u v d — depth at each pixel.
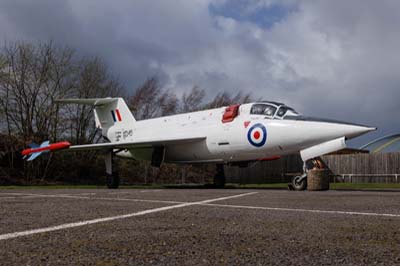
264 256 2.59
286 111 14.20
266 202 6.89
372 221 4.21
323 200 7.31
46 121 28.84
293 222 4.15
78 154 30.42
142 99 39.12
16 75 27.77
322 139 13.02
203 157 16.38
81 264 2.39
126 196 8.87
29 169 27.52
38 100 28.70
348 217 4.57
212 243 3.03
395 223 4.05
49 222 4.28
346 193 10.09
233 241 3.10
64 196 9.00
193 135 16.36
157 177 33.66
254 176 29.47
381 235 3.34
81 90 31.09
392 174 24.48
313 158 13.48
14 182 26.55
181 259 2.51
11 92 27.80
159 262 2.44
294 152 13.96
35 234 3.49
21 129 28.03
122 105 20.28
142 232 3.57
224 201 7.18
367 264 2.38
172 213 5.12
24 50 28.11
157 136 17.97
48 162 28.06
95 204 6.60
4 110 27.48
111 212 5.28
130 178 32.91
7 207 6.09
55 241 3.14
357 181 25.84
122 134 20.02
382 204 6.39
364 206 6.03
